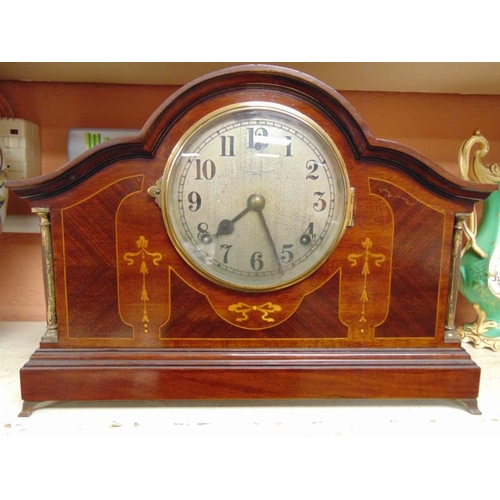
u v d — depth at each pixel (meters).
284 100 0.59
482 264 0.80
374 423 0.60
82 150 0.89
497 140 0.93
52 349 0.62
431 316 0.64
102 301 0.62
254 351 0.63
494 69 0.75
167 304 0.62
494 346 0.84
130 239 0.61
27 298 0.95
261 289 0.61
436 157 0.93
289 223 0.61
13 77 0.85
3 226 0.83
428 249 0.62
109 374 0.61
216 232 0.61
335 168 0.60
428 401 0.67
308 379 0.62
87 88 0.89
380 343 0.64
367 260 0.62
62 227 0.60
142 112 0.90
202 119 0.58
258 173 0.60
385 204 0.61
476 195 0.61
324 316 0.63
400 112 0.92
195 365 0.62
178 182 0.60
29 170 0.86
